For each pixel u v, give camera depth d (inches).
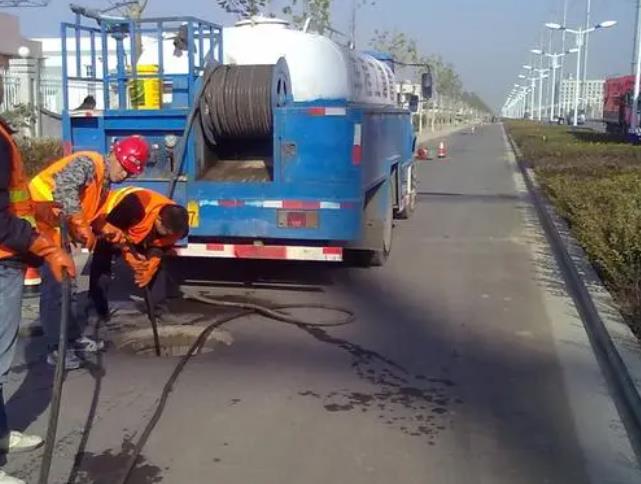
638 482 166.2
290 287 340.2
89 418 197.0
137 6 569.3
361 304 313.4
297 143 294.4
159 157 303.1
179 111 298.7
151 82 312.0
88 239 202.4
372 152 330.6
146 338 265.3
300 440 185.5
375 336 269.9
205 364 239.9
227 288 336.5
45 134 827.4
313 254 299.6
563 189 582.6
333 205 294.7
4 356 161.8
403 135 492.4
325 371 233.8
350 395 214.4
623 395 213.3
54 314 230.4
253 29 338.3
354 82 348.5
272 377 228.2
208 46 334.3
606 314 273.1
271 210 297.4
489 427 194.2
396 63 535.8
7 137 153.0
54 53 1261.1
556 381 227.1
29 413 199.6
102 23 314.8
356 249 373.7
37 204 202.1
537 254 421.4
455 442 185.3
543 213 565.0
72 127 309.7
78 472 167.9
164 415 199.5
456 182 865.5
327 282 350.6
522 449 182.1
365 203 350.0
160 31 310.5
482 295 329.1
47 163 630.5
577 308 309.1
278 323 285.3
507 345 260.8
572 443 185.6
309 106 293.3
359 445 183.0
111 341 261.4
